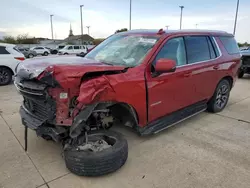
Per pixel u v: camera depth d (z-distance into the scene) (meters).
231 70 4.87
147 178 2.58
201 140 3.57
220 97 4.93
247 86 8.21
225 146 3.38
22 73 2.69
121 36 3.90
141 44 3.38
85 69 2.42
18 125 4.07
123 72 2.79
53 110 2.43
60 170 2.71
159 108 3.29
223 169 2.78
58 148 3.23
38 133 2.65
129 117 3.10
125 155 2.68
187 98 3.83
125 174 2.64
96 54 3.72
